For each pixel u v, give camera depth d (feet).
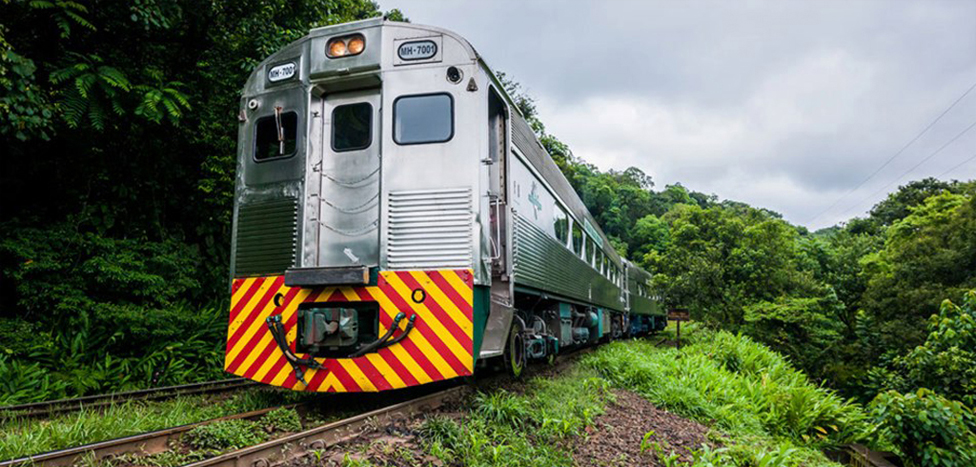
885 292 67.72
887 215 153.58
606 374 30.01
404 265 17.49
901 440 26.08
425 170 17.92
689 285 66.49
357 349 17.22
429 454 13.47
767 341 61.36
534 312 30.25
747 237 69.97
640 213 198.18
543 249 27.68
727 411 27.22
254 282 18.80
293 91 19.43
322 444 12.97
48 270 24.95
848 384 59.11
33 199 29.17
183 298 31.09
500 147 21.44
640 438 19.34
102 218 29.19
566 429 17.33
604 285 47.32
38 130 23.81
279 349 17.97
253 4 32.81
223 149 31.99
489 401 17.48
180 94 26.99
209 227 33.63
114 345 25.79
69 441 13.33
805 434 29.45
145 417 15.98
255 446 11.86
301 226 18.42
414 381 16.76
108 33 27.91
